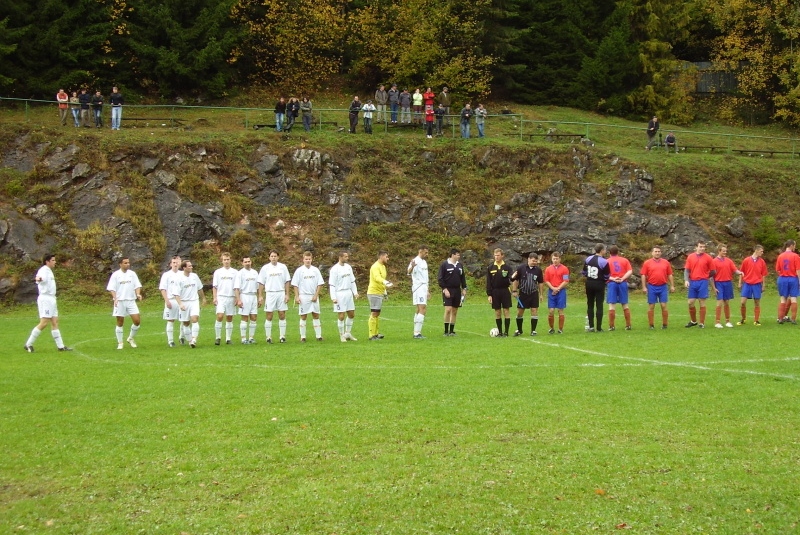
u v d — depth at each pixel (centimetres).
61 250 3039
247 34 4919
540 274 1911
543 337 1859
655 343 1703
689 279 2039
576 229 3594
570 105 5506
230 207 3372
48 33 4338
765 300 3036
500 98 5509
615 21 5481
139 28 4681
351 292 1848
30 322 2431
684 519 675
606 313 2559
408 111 4184
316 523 671
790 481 760
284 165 3625
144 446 881
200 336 2033
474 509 697
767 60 5472
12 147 3366
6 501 728
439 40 5069
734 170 4138
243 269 1834
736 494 728
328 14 4850
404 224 3541
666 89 5500
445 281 1905
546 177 3862
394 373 1315
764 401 1078
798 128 5569
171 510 700
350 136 3925
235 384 1223
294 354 1586
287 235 3362
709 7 5741
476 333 2000
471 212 3638
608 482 759
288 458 834
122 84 4722
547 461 817
